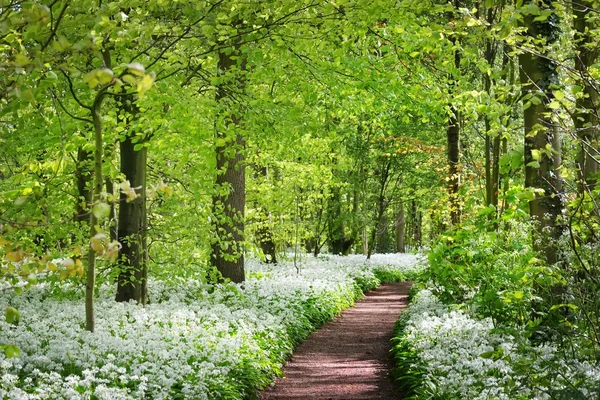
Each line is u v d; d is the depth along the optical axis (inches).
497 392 277.3
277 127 462.6
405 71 502.6
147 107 410.6
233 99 455.2
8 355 186.9
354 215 1354.6
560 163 321.1
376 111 549.3
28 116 328.5
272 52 401.7
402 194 1391.5
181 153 542.9
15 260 184.7
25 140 426.0
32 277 188.1
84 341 363.6
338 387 432.8
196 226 535.2
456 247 474.6
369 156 1205.1
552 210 324.5
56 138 395.9
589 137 297.7
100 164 276.7
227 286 577.0
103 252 180.4
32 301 522.3
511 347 315.9
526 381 241.8
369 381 448.5
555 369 235.5
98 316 456.4
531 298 346.3
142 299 535.8
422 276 541.6
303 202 1053.2
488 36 269.3
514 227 422.0
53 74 203.9
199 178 498.9
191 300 593.9
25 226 197.8
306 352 558.9
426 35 409.7
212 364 348.2
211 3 345.4
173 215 551.2
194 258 560.4
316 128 465.4
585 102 290.8
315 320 694.5
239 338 442.6
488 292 396.8
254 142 493.4
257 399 389.1
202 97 441.4
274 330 528.1
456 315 478.6
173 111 410.0
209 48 406.0
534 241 327.9
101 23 259.0
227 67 620.1
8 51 226.2
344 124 871.7
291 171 942.4
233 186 693.9
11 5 200.4
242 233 543.8
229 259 546.3
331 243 1594.5
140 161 514.9
